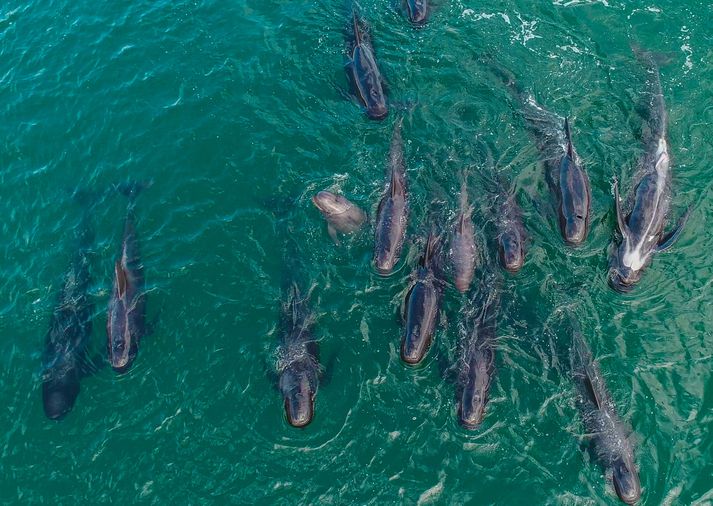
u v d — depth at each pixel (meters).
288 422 20.28
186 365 21.83
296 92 29.72
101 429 20.72
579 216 23.56
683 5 31.75
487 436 19.77
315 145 27.61
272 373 21.27
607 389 20.39
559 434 19.62
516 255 22.83
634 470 18.77
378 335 21.92
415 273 22.62
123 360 21.78
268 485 19.39
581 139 26.92
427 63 30.31
